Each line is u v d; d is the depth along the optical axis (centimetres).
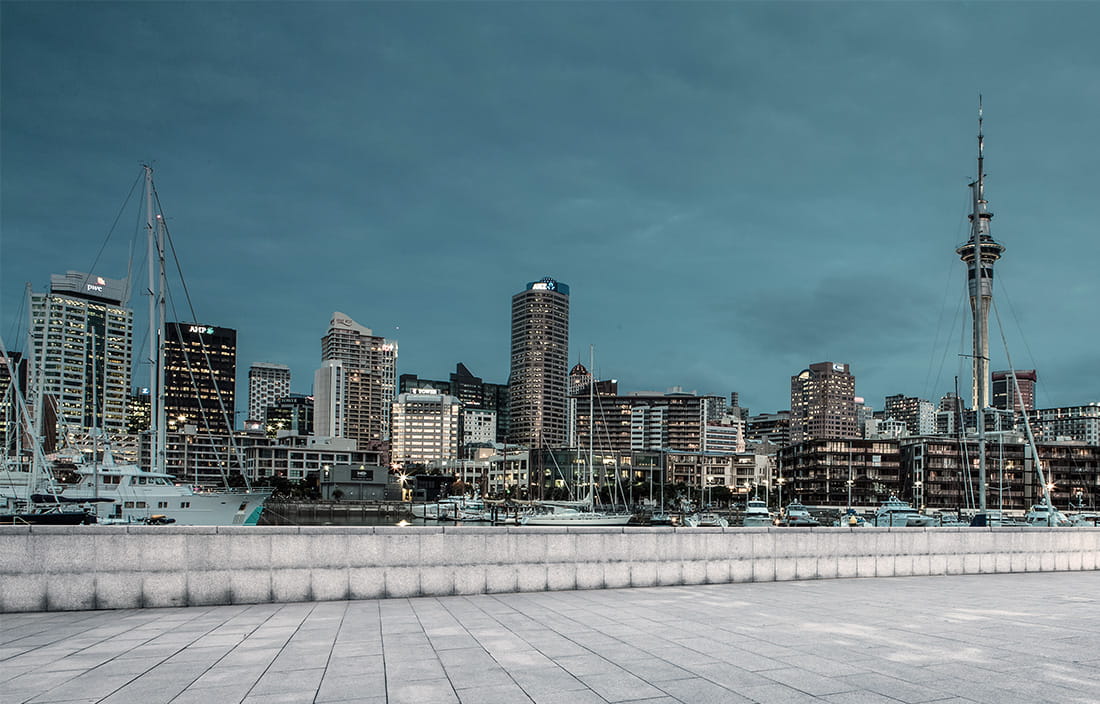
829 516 13338
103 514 6925
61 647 1094
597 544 1789
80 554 1483
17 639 1161
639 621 1295
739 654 1005
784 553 1969
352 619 1335
